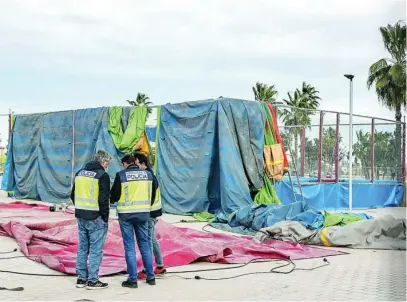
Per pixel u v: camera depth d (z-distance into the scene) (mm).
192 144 16938
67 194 20547
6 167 23203
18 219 13656
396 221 11461
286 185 17906
